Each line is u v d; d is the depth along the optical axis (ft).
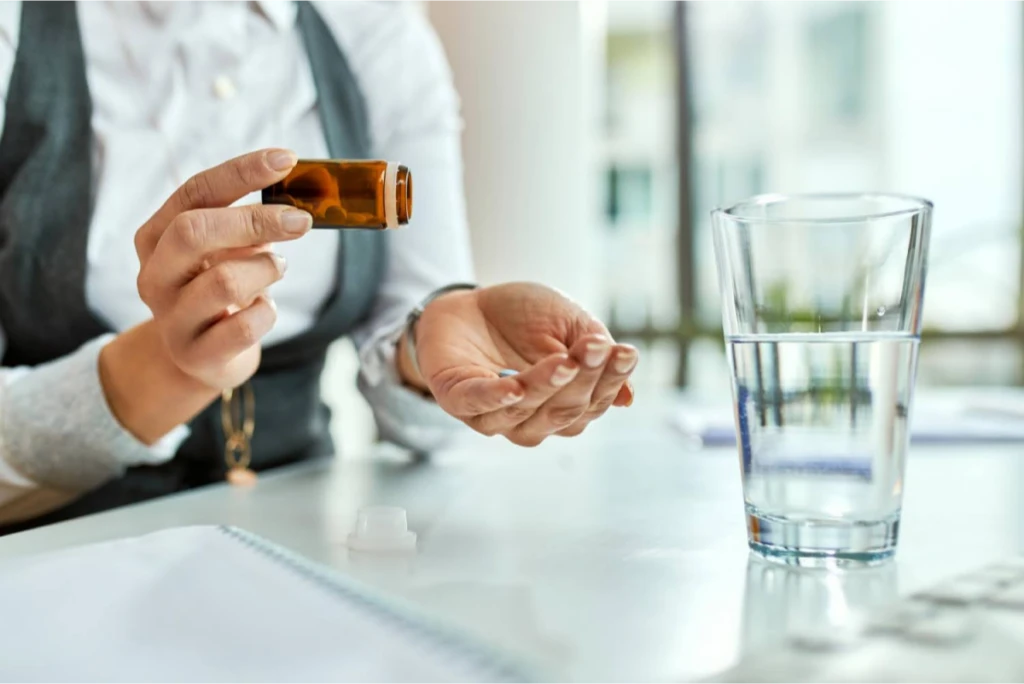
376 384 3.04
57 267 3.05
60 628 1.65
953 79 10.30
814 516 1.93
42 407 2.56
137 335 2.55
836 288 1.90
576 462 3.08
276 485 2.72
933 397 5.50
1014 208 9.98
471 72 6.52
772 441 1.95
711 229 1.99
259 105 3.47
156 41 3.31
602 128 11.16
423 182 3.83
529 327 2.23
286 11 3.58
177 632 1.63
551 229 6.63
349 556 2.02
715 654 1.61
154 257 2.20
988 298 9.45
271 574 1.77
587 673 1.56
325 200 2.13
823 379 1.92
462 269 3.87
